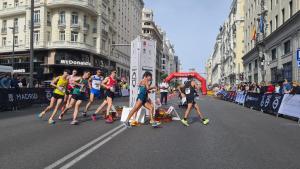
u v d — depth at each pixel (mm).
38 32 48875
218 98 42219
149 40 13836
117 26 66500
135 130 10227
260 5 45375
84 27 50406
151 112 11312
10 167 5527
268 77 40062
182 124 12023
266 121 13594
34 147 7277
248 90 26828
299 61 15648
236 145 7875
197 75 32844
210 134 9586
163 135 9266
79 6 48469
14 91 18297
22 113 15672
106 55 57250
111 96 12383
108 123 11898
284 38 32312
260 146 7785
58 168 5508
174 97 39844
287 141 8570
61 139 8367
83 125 11258
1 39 53812
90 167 5605
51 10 49344
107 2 58344
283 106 15328
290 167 5828
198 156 6590
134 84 13703
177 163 5973
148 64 13828
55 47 47594
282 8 34094
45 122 11984
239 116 15695
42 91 21422
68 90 12383
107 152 6848
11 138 8445
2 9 53094
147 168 5586
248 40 56000
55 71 48250
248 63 56375
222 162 6113
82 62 48625
